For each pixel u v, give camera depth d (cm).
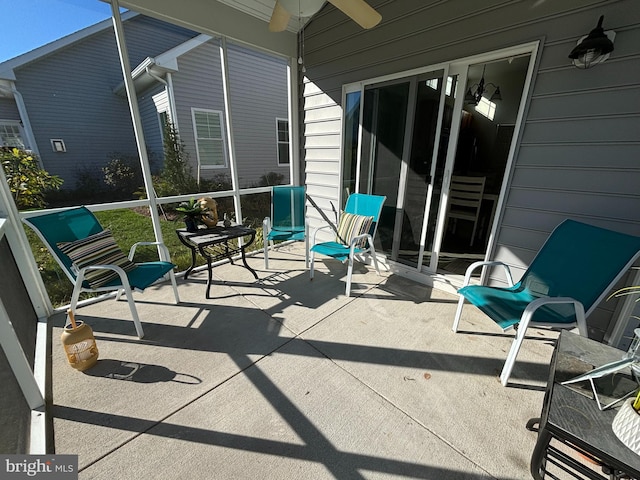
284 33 337
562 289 163
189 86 545
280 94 699
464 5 212
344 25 295
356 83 304
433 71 241
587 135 176
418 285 284
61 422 134
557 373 109
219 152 616
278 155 732
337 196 362
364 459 119
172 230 441
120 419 136
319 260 358
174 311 234
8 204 192
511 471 114
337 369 170
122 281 185
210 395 151
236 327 212
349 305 245
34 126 472
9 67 438
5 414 111
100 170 531
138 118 247
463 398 150
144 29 472
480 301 171
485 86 384
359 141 320
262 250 390
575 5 167
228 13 287
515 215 215
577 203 187
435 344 193
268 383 159
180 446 124
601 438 85
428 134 258
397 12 251
